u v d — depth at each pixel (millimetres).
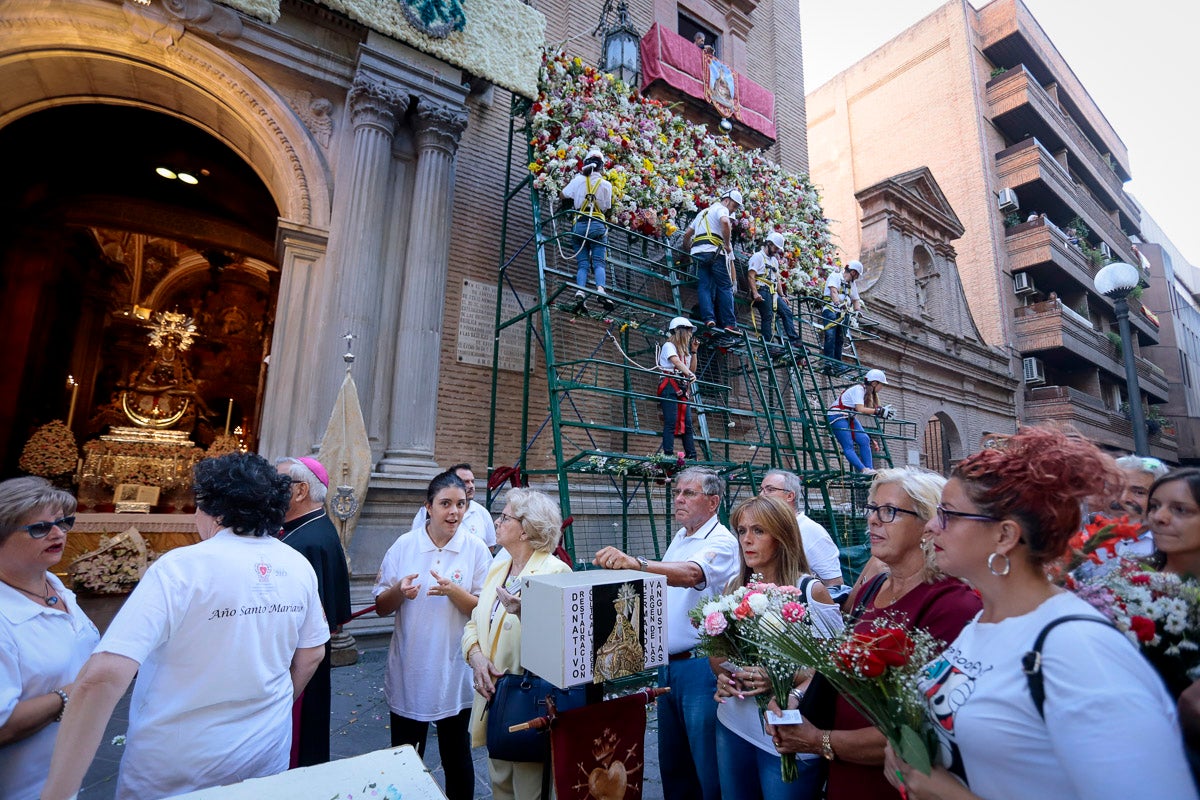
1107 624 1213
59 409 11148
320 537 2912
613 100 8688
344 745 3779
